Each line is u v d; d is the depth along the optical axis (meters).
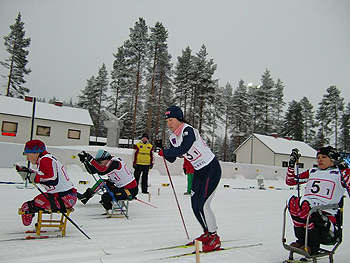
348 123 47.88
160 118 37.25
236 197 7.94
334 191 2.52
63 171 3.10
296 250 2.42
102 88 45.66
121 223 3.82
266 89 43.56
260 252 2.83
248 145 34.34
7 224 3.38
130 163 13.33
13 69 35.97
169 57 32.19
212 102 33.28
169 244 2.95
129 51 29.62
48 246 2.64
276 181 18.45
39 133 25.22
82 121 27.27
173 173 14.52
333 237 2.48
